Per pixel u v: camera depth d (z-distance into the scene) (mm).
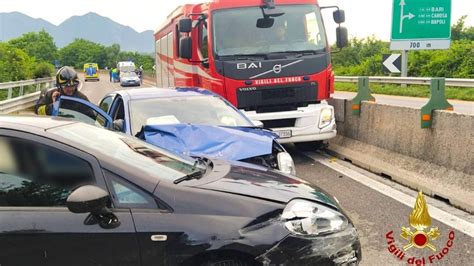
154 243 2959
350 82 28453
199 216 3018
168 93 6570
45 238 2910
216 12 8906
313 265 3084
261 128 6105
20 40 109438
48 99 6883
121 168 3145
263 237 3000
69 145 3180
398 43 16031
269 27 8945
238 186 3359
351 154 8664
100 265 2953
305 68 8852
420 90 21156
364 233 4984
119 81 62875
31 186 3119
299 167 8336
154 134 5359
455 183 5824
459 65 25109
